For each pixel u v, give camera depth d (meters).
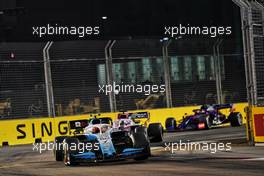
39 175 44.06
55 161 56.84
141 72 96.31
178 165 45.22
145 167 45.06
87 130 53.97
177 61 99.19
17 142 84.69
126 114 67.31
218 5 130.12
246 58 59.75
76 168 48.41
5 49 86.50
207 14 130.88
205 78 101.62
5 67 86.25
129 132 52.94
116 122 62.31
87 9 133.12
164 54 98.25
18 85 87.06
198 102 100.56
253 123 59.03
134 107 95.00
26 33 128.38
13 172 47.84
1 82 86.06
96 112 92.25
